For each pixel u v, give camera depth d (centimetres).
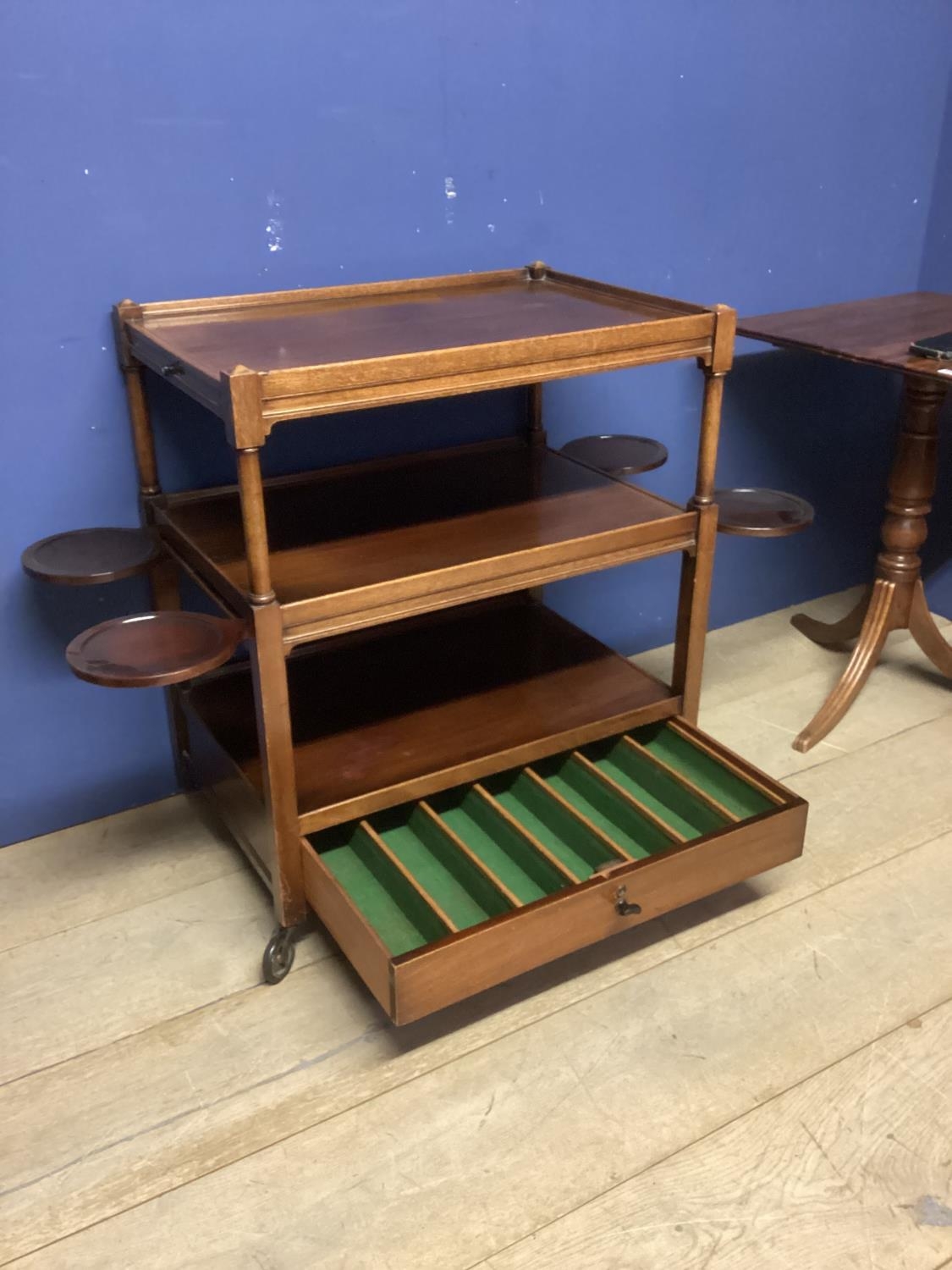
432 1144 129
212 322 157
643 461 191
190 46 150
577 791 172
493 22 171
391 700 177
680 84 192
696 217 205
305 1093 136
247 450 122
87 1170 126
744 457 233
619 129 190
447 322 153
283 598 138
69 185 149
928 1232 119
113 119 149
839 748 204
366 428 186
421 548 153
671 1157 127
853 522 258
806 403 236
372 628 199
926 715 214
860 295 233
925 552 255
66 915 165
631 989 150
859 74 211
